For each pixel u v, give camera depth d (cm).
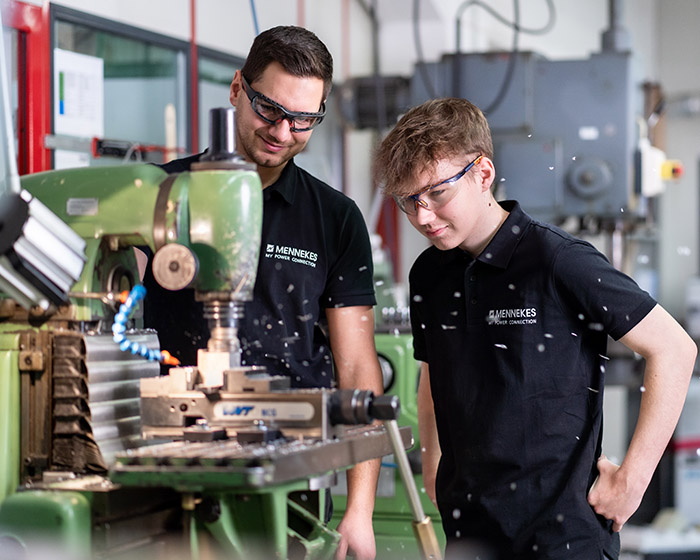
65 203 167
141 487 153
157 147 399
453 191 186
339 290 224
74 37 364
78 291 164
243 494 157
